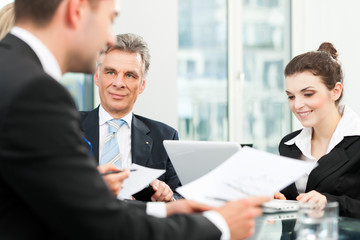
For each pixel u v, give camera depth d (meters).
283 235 1.26
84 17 0.93
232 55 4.09
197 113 4.07
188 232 0.93
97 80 2.26
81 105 3.56
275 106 4.24
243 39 4.14
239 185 1.25
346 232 1.26
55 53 0.92
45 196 0.76
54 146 0.77
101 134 2.18
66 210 0.77
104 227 0.81
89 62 0.98
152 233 0.88
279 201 1.76
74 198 0.77
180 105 4.04
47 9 0.90
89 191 0.79
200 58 4.06
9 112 0.75
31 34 0.91
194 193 1.29
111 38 1.01
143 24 3.57
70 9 0.90
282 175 1.24
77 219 0.78
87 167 0.81
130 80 2.14
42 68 0.89
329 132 2.01
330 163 1.89
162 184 1.87
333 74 1.95
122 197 1.48
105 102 2.16
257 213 1.03
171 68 3.63
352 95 3.83
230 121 4.09
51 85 0.79
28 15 0.91
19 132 0.75
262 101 4.20
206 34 4.07
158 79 3.60
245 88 4.15
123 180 1.48
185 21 4.02
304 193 1.83
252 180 1.26
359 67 3.84
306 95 1.96
